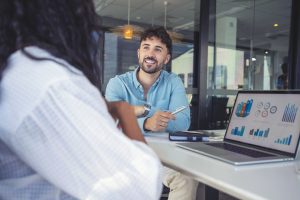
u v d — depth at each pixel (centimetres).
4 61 49
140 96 186
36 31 52
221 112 388
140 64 186
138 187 52
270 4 451
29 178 53
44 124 47
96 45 62
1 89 48
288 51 468
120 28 421
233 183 73
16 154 51
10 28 50
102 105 52
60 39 53
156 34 182
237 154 103
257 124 125
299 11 452
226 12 399
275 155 103
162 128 147
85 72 56
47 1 52
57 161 48
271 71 452
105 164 50
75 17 56
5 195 53
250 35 430
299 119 106
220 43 395
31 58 48
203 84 377
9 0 50
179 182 157
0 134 49
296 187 71
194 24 393
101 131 49
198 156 103
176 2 428
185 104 182
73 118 47
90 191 49
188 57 387
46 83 47
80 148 48
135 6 449
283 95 118
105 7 430
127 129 66
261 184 73
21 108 46
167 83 189
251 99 134
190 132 145
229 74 403
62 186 50
